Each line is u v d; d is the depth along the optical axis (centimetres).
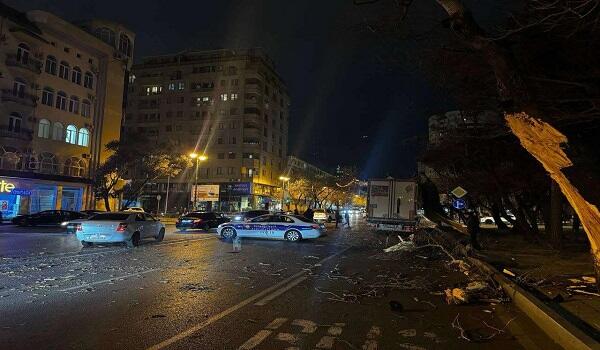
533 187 2131
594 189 655
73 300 806
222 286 988
